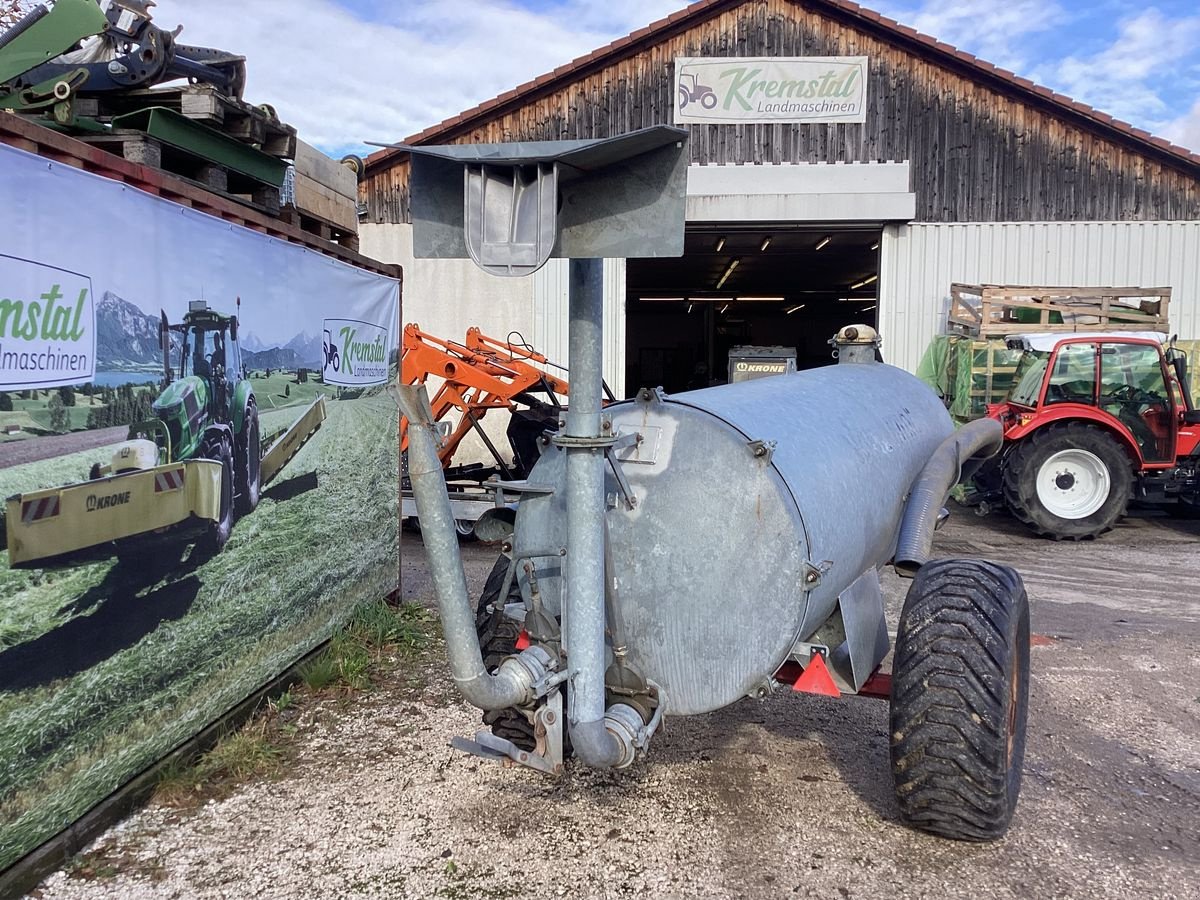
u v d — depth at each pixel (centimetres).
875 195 1183
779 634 265
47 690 283
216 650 376
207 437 366
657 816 323
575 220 226
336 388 491
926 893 276
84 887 278
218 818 321
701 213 1201
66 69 391
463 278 1238
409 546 830
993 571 299
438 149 217
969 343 1034
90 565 299
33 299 269
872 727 405
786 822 319
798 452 291
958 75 1177
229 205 385
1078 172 1184
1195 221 1177
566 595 256
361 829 314
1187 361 1046
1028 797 342
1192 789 351
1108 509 893
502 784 347
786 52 1182
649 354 3048
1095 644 542
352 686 443
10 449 264
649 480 277
